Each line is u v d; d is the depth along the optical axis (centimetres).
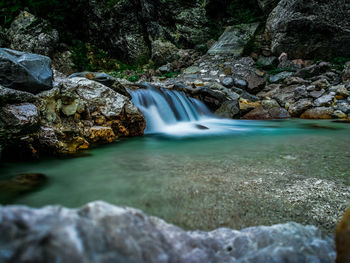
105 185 253
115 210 109
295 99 956
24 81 375
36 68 406
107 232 94
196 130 668
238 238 133
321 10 1133
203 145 466
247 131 646
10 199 222
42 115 385
